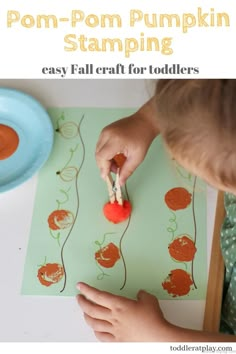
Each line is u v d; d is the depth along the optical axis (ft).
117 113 2.44
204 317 1.87
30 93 2.54
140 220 2.11
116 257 2.02
